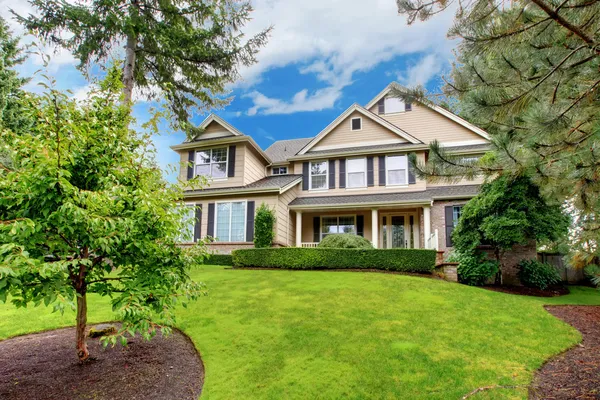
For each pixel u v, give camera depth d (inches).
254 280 389.4
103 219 150.1
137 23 428.1
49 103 157.2
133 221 161.8
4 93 601.9
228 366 197.6
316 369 191.0
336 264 466.0
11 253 126.3
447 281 406.6
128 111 195.2
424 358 201.2
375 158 646.5
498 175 183.3
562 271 510.3
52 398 163.2
